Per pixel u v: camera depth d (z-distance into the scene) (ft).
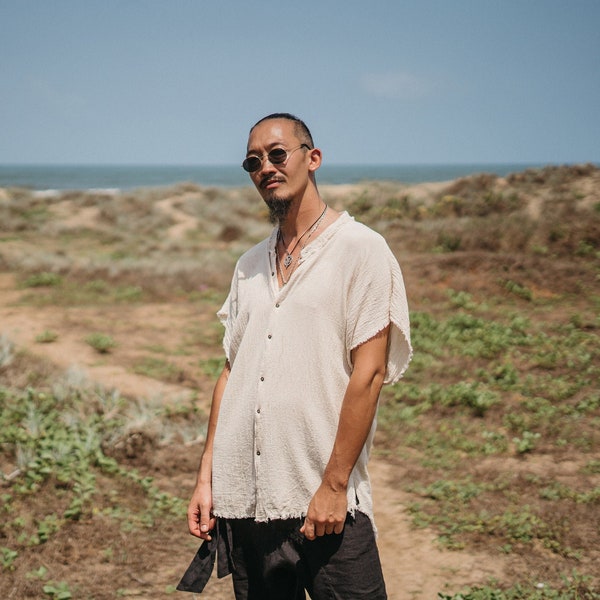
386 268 6.46
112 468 17.38
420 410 24.03
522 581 13.09
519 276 42.16
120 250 73.77
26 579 12.48
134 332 36.65
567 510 15.94
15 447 17.48
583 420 22.22
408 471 19.08
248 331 6.84
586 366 27.55
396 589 13.08
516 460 19.57
